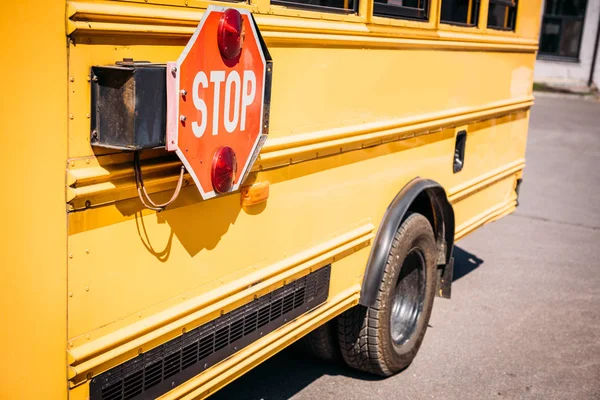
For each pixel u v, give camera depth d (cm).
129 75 179
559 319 495
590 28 1972
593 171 1041
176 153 198
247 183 250
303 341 389
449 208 412
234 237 249
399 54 339
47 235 181
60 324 187
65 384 191
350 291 338
